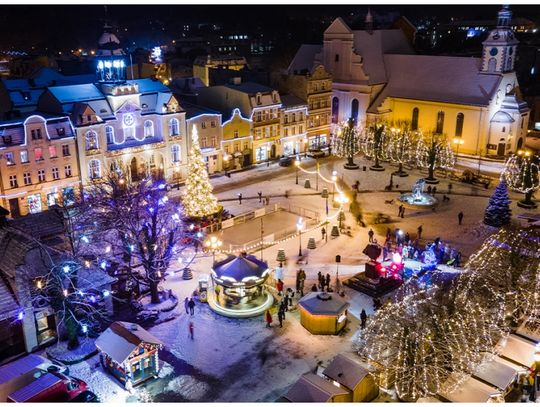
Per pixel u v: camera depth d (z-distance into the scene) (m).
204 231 61.09
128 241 49.00
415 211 69.94
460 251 57.59
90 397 34.47
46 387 31.98
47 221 47.75
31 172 65.81
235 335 42.62
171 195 74.88
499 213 63.72
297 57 123.75
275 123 93.69
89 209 50.38
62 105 70.12
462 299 38.22
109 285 43.91
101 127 70.81
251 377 37.50
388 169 89.75
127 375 36.19
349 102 110.25
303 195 76.00
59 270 39.97
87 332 41.50
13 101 80.00
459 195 76.56
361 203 72.81
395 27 127.44
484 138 96.50
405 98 104.62
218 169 87.25
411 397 33.59
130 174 73.06
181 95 97.31
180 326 43.88
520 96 99.94
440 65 103.31
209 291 49.03
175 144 79.88
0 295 38.66
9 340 38.97
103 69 75.25
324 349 40.59
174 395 35.69
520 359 36.56
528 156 83.88
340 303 42.78
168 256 47.28
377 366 35.66
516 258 43.47
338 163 93.38
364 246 58.97
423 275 49.62
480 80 97.19
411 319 35.78
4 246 42.22
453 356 33.88
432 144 81.94
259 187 79.88
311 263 54.84
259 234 61.78
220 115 84.75
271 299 47.41
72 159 69.06
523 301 41.56
